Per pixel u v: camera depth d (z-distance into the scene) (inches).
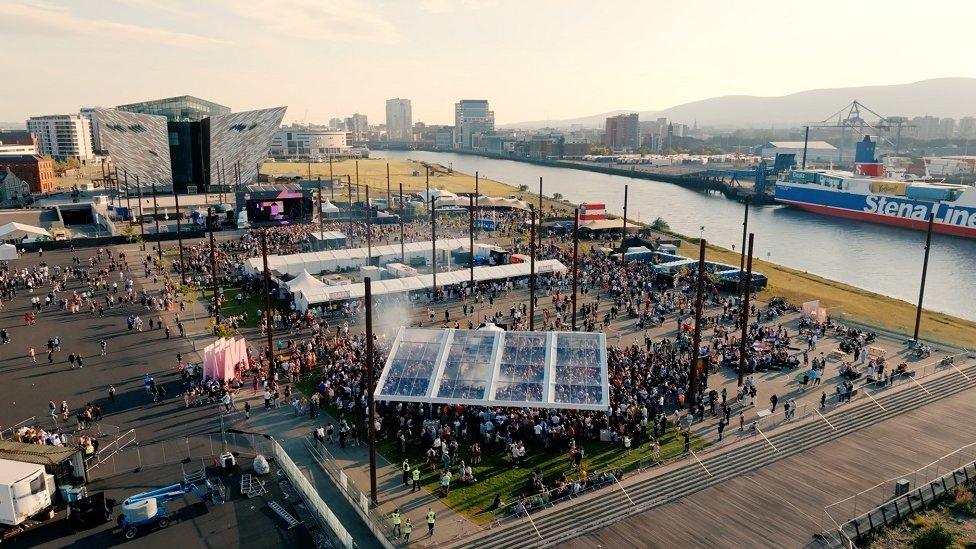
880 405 1893.5
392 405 1817.2
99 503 1310.3
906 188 6643.7
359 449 1643.7
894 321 2893.7
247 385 2038.6
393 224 5211.6
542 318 2753.4
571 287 3280.0
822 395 1866.4
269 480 1491.1
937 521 1346.0
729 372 2150.6
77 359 2183.8
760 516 1366.9
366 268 3238.2
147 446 1643.7
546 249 4084.6
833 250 5413.4
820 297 3329.2
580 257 3917.3
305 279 2866.6
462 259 3838.6
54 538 1274.6
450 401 1651.1
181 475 1509.6
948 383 2070.6
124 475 1507.1
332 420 1795.0
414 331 1942.7
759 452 1627.7
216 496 1409.9
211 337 2498.8
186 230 4849.9
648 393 1856.5
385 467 1553.9
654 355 2165.4
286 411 1854.1
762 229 6560.0
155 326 2628.0
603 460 1574.8
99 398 1935.3
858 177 7583.7
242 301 2984.7
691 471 1529.3
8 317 2731.3
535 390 1684.3
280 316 2716.5
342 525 1274.6
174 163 7234.3
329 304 2829.7
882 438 1724.9
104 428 1742.1
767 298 3137.3
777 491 1466.5
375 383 1893.5
